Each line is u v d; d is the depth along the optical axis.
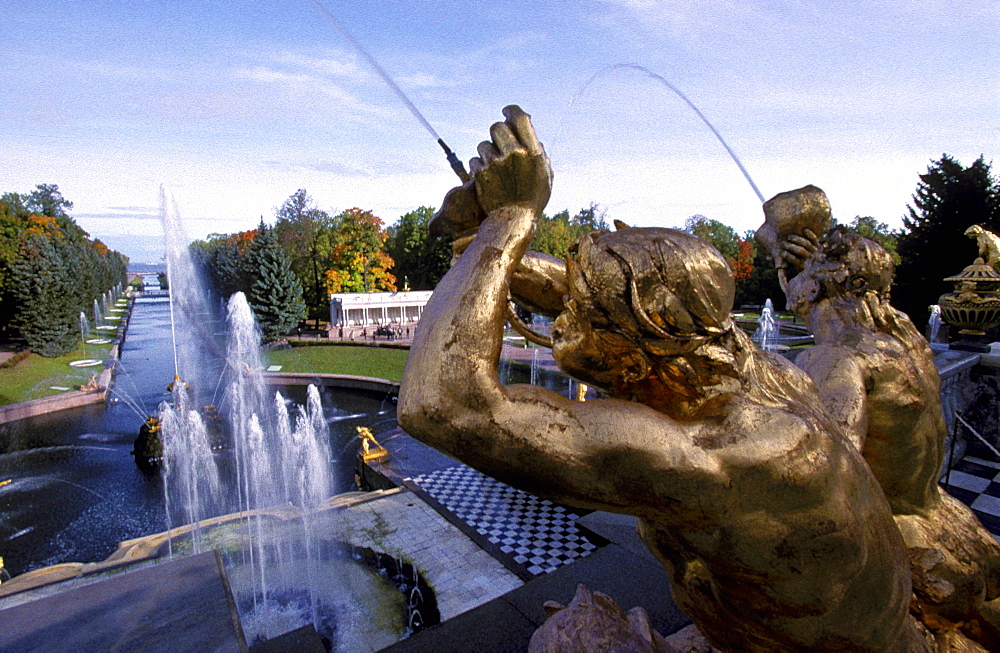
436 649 3.02
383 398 28.73
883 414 2.23
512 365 30.23
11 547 13.91
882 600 1.57
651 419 1.26
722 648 1.88
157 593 2.62
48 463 19.75
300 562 9.05
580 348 1.47
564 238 52.06
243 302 42.78
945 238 31.31
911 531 2.38
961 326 7.89
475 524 10.30
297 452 20.28
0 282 39.72
